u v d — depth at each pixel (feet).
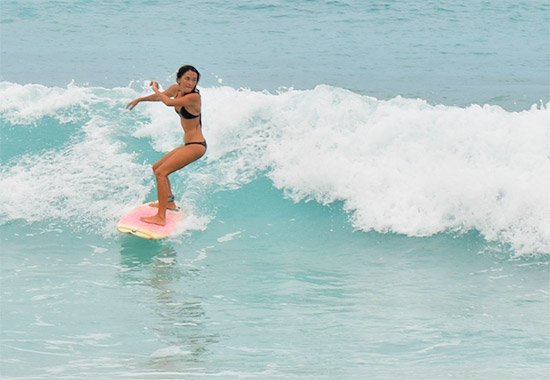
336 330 97.91
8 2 319.88
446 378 81.51
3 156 148.77
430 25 299.79
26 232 132.05
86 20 299.79
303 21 302.86
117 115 157.28
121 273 116.98
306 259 124.16
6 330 96.02
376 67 245.04
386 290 111.86
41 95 161.89
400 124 143.23
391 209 134.92
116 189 141.38
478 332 96.99
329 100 150.92
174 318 101.24
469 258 123.44
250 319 101.24
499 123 141.49
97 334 95.61
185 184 144.05
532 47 271.90
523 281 114.73
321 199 140.15
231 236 132.16
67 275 115.65
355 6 323.37
